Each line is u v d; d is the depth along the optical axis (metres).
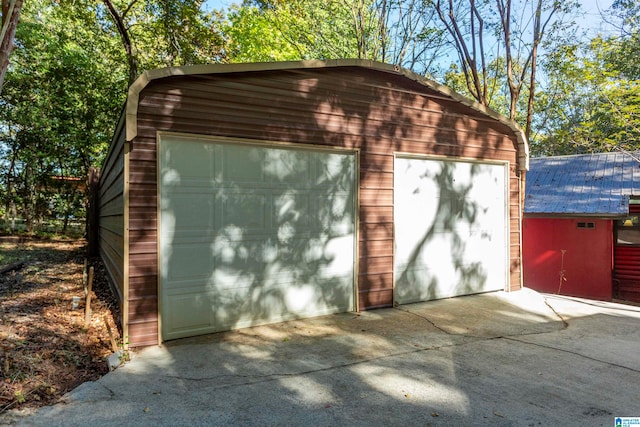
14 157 14.60
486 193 6.56
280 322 4.69
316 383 3.11
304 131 4.79
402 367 3.46
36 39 12.36
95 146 13.83
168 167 3.98
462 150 6.20
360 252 5.25
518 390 3.03
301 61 4.60
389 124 5.49
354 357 3.69
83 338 4.07
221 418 2.55
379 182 5.42
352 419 2.56
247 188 4.45
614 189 9.23
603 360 3.71
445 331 4.56
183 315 4.08
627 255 8.92
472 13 10.15
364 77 5.26
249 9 14.45
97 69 13.34
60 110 13.41
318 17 15.98
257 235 4.52
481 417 2.60
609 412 2.69
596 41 9.71
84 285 6.40
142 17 12.73
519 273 6.95
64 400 2.75
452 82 16.73
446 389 3.03
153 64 13.34
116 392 2.89
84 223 16.23
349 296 5.22
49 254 10.54
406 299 5.74
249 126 4.41
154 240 3.89
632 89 8.23
